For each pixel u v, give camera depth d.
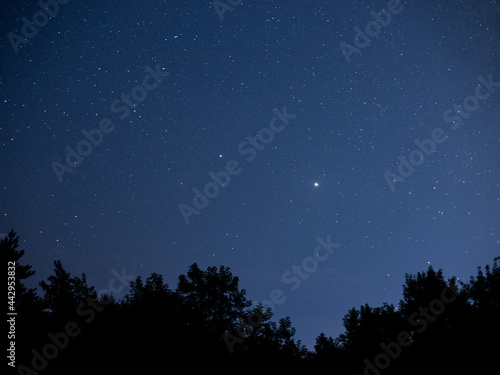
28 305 10.25
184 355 9.63
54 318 10.14
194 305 11.34
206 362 9.99
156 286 10.99
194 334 10.47
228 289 11.90
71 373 9.00
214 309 11.56
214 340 10.66
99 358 9.15
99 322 9.70
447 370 12.23
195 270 12.01
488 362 12.07
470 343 12.45
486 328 12.52
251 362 10.75
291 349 11.91
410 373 12.64
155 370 9.18
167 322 9.91
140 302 10.36
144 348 9.32
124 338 9.41
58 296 10.66
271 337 11.67
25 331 9.78
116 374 9.04
